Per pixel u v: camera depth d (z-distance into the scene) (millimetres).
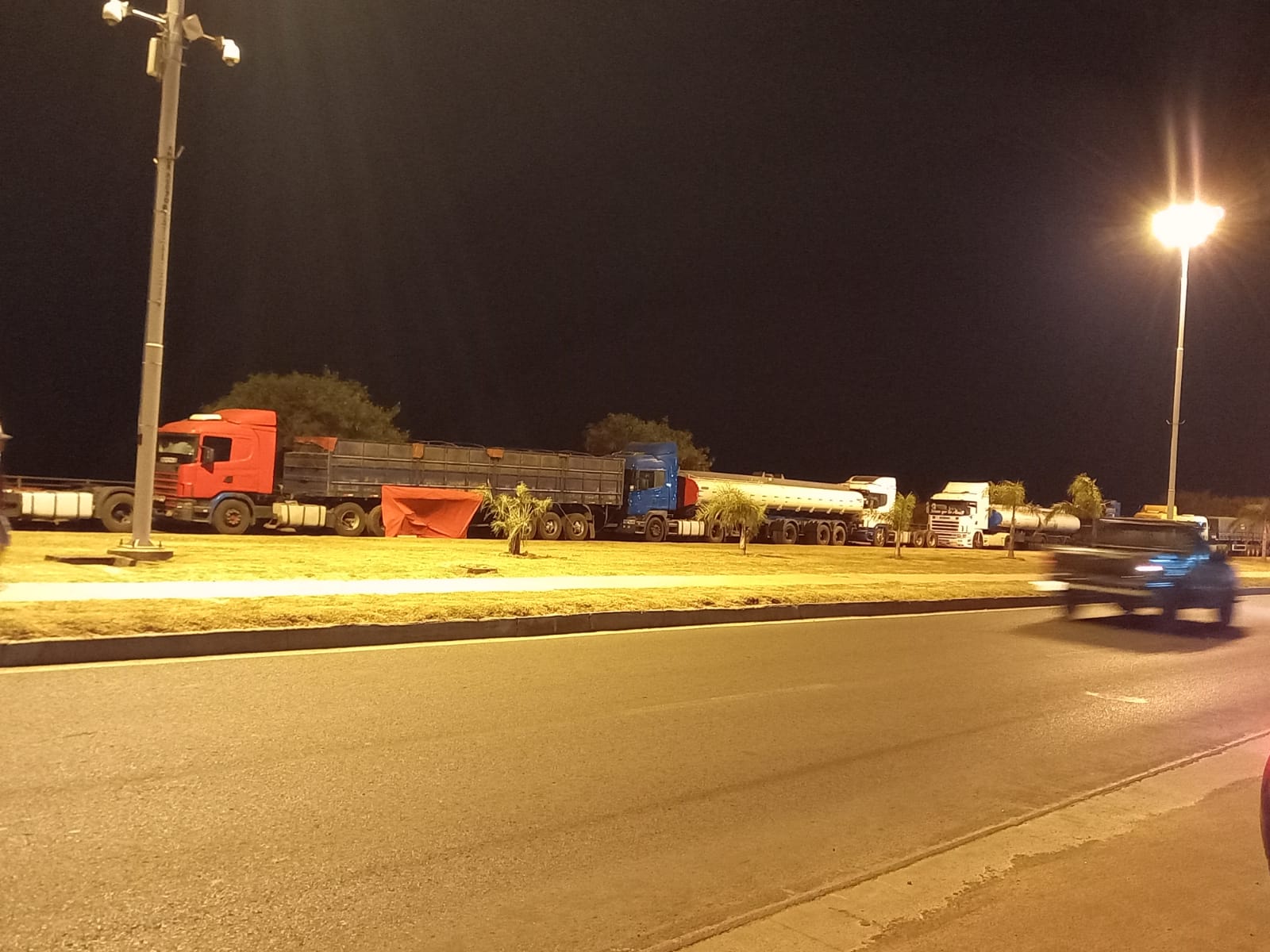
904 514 31906
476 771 6336
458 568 17281
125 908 4180
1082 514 42219
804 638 12992
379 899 4410
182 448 24562
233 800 5559
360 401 44250
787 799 6176
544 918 4340
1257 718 9328
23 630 9109
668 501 35250
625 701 8539
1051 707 9414
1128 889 5004
